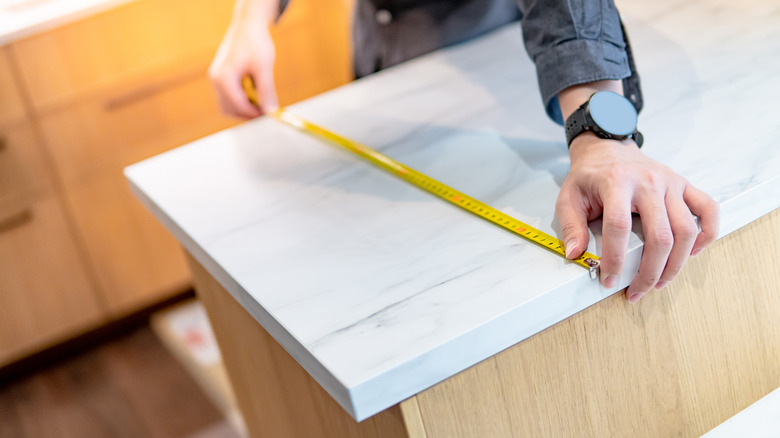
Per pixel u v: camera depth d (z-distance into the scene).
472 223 0.84
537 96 1.12
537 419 0.75
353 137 1.13
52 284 2.41
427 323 0.69
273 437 1.15
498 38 1.38
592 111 0.81
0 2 2.36
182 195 1.06
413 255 0.81
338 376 0.65
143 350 2.47
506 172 0.93
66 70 2.26
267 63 1.30
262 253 0.88
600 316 0.75
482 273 0.75
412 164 1.01
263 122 1.27
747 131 0.88
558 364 0.74
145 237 2.51
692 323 0.81
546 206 0.84
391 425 0.71
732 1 1.26
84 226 2.41
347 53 2.68
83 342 2.54
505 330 0.69
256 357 1.04
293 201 0.98
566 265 0.73
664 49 1.15
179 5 2.35
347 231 0.89
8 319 2.37
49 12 2.26
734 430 0.86
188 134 2.50
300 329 0.73
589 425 0.78
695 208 0.74
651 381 0.81
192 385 2.27
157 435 2.10
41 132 2.28
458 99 1.17
